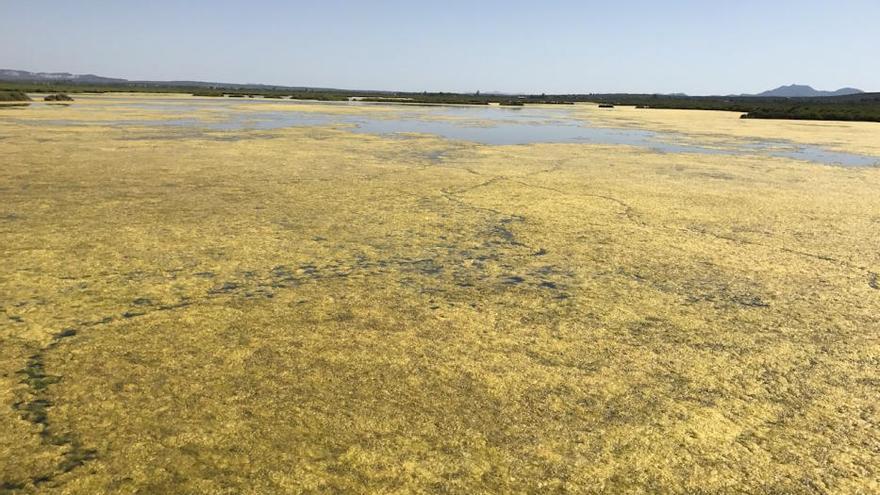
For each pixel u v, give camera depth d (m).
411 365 4.71
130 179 12.09
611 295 6.39
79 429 3.75
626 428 3.93
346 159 16.16
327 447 3.63
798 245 8.42
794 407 4.27
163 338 5.05
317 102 71.81
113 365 4.57
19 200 9.88
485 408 4.11
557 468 3.51
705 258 7.73
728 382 4.59
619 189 12.46
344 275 6.81
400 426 3.87
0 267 6.64
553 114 54.12
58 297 5.87
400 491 3.27
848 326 5.70
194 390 4.24
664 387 4.49
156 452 3.55
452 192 11.67
